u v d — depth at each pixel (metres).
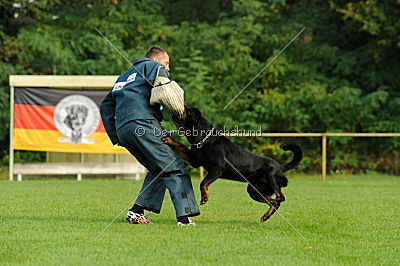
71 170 16.58
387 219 7.62
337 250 5.34
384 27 19.20
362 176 19.28
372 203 9.84
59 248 5.22
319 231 6.49
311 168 20.20
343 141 19.48
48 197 10.46
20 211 8.16
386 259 4.97
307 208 9.01
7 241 5.54
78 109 16.31
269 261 4.76
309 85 20.02
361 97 20.09
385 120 20.03
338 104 19.34
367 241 5.87
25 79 16.22
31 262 4.65
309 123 20.12
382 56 20.52
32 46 19.78
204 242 5.57
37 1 20.58
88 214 7.87
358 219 7.62
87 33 20.70
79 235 5.90
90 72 20.41
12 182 15.20
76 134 16.33
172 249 5.20
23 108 16.28
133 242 5.53
